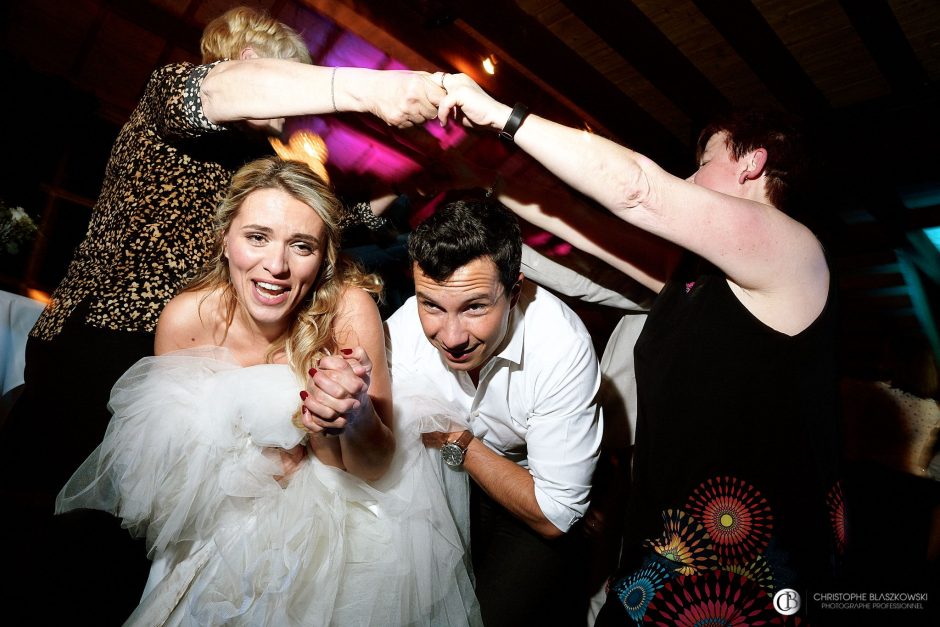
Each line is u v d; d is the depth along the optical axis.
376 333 1.36
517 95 4.85
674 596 1.04
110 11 3.74
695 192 1.01
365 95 1.21
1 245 2.54
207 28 1.55
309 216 1.21
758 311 1.05
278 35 1.56
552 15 4.09
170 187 1.38
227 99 1.27
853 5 3.49
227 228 1.26
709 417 1.05
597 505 1.93
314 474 1.29
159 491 1.22
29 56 3.88
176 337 1.34
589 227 1.55
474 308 1.26
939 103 4.27
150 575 1.29
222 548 1.21
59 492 1.28
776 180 1.19
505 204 1.61
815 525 1.00
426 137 1.47
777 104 4.60
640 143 5.12
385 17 3.99
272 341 1.37
